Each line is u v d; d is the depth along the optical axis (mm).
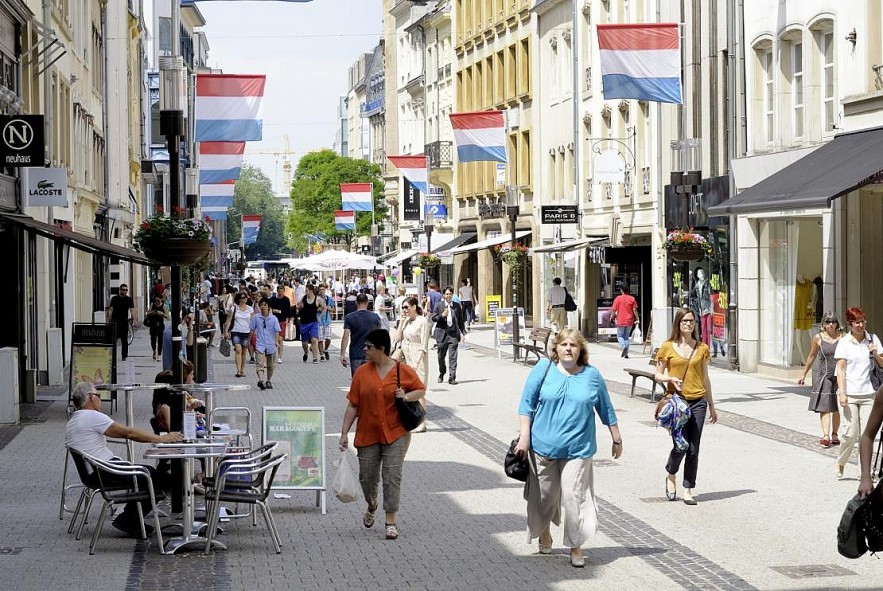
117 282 60188
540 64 62250
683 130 41219
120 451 20891
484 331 61281
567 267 56312
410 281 96875
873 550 9453
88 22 50750
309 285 42625
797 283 32562
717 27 38250
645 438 22125
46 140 34500
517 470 12602
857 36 28375
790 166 28562
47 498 16469
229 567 12414
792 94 32719
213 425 15844
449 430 23812
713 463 19047
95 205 52906
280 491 16938
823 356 20422
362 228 123875
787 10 32125
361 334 23406
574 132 55125
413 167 68562
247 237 119625
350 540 13781
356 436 14109
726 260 36406
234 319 36812
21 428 23891
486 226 70875
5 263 28812
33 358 32781
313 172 130000
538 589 11391
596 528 12328
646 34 30594
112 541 13758
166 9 100188
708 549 13062
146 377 35688
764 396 28578
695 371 15867
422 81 91625
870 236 28500
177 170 15523
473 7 74375
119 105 63000
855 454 19875
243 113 33125
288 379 35750
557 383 12461
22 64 30906
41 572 12133
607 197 50906
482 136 46000
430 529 14367
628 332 41250
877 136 26719
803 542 13352
